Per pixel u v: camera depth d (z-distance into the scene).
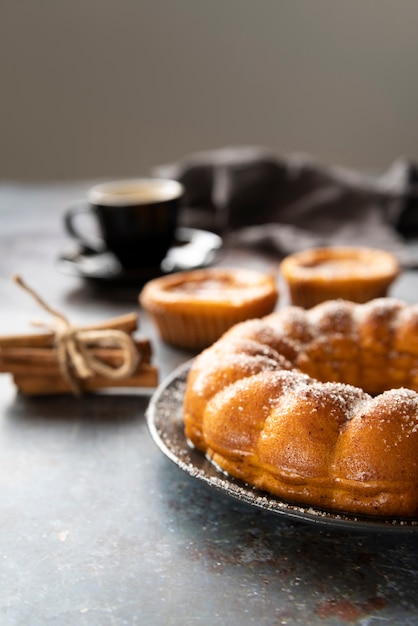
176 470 0.77
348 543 0.72
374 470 0.70
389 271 0.96
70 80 1.67
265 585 0.69
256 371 0.75
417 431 0.71
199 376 0.77
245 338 0.80
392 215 1.13
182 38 1.64
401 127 1.69
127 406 0.84
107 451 0.79
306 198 1.15
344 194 1.14
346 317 0.83
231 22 1.62
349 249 1.02
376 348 0.82
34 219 1.24
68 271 1.03
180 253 1.08
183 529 0.73
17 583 0.70
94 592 0.69
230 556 0.71
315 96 1.67
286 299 1.00
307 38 1.63
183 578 0.70
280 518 0.74
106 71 1.66
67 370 0.84
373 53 1.63
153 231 1.02
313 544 0.72
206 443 0.75
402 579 0.69
